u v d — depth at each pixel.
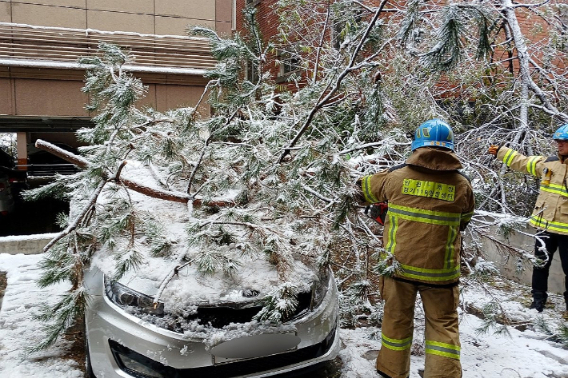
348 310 4.01
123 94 3.40
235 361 2.81
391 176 3.03
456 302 2.97
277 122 4.14
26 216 9.29
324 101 3.59
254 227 3.20
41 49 8.95
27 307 4.48
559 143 4.39
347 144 4.30
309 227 3.58
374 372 3.48
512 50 6.90
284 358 2.99
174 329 2.78
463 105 6.62
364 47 3.98
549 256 4.59
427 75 6.08
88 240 3.46
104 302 3.03
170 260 3.14
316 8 7.36
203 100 5.06
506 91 6.43
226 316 2.91
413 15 3.46
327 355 3.16
